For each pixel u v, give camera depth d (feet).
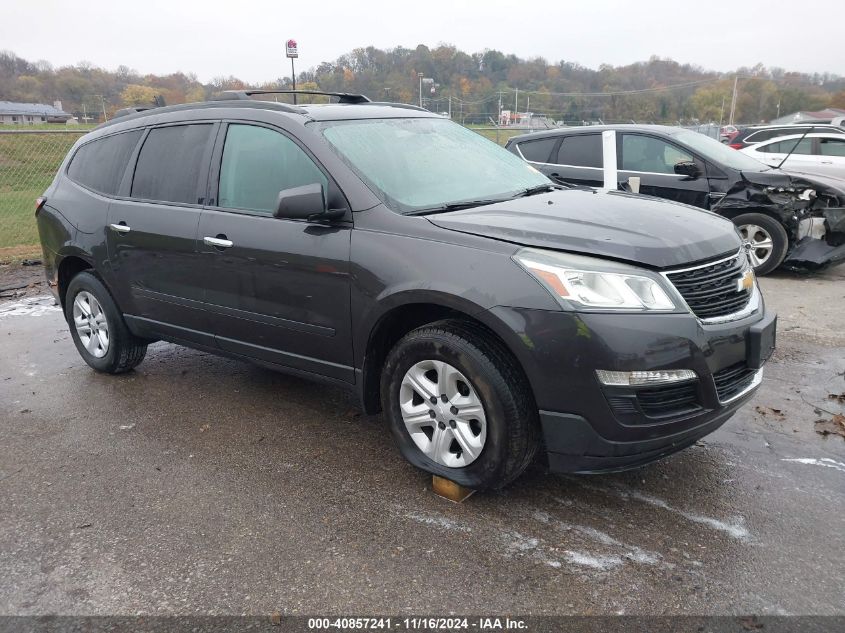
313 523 10.08
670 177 26.27
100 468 12.02
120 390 15.80
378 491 10.96
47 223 16.98
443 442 10.45
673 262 9.32
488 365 9.55
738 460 11.75
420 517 10.16
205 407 14.65
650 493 10.72
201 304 13.58
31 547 9.71
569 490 10.85
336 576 8.86
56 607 8.45
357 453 12.33
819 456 11.84
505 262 9.50
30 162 56.18
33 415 14.49
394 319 10.95
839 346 17.70
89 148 16.74
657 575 8.73
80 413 14.53
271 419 13.93
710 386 9.38
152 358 18.12
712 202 25.86
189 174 13.76
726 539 9.47
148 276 14.51
